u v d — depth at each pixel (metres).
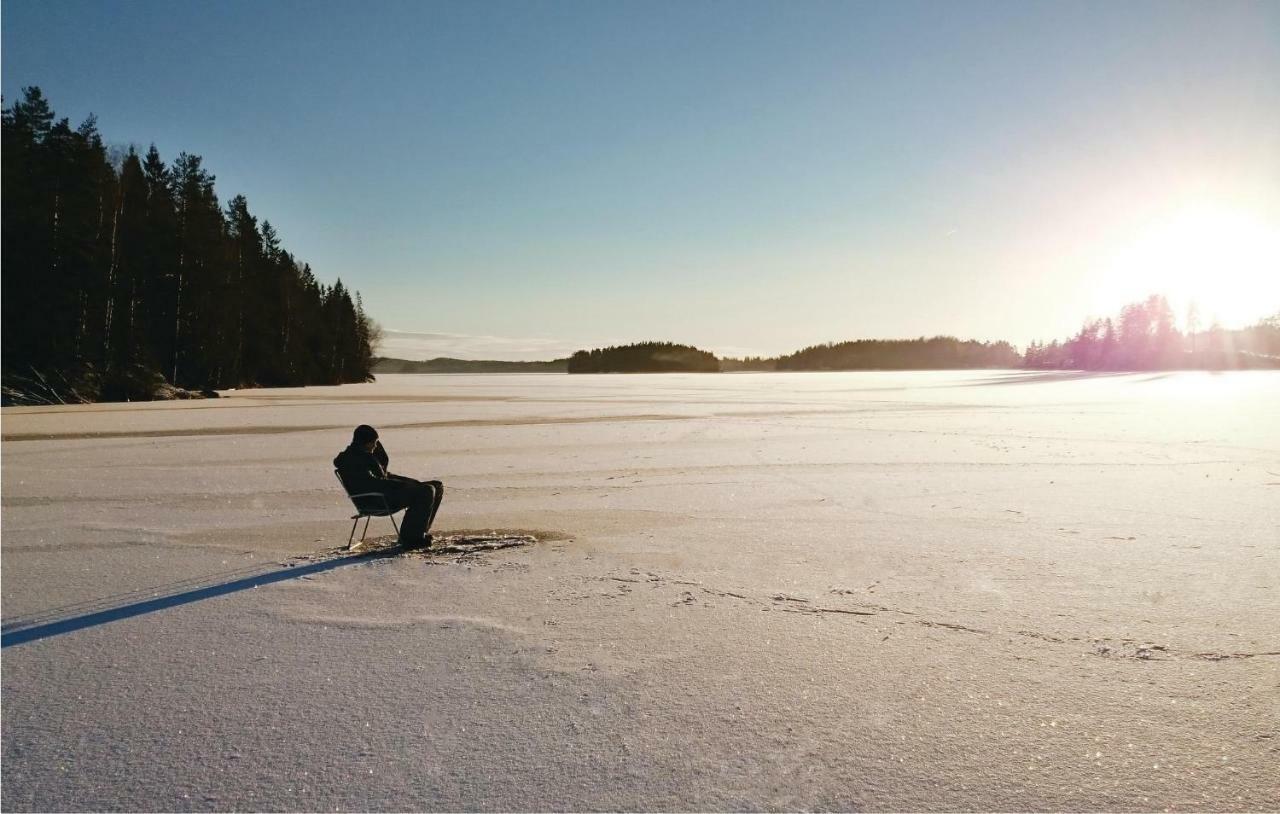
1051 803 2.84
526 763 3.13
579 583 5.80
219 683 3.96
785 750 3.23
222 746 3.29
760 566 6.30
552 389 57.19
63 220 36.03
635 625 4.82
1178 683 3.91
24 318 34.25
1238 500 9.47
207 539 7.51
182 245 44.88
